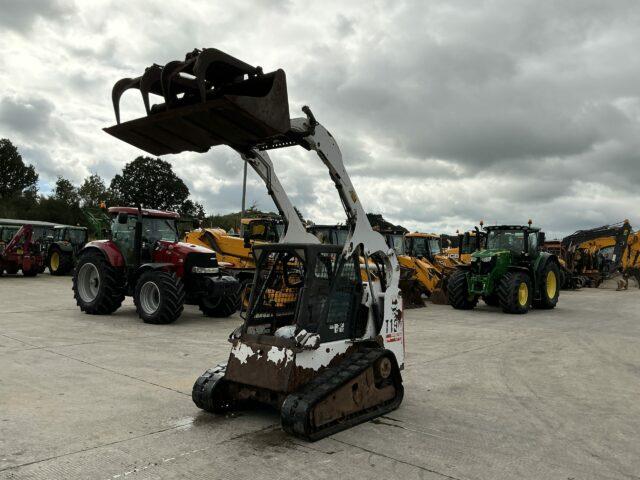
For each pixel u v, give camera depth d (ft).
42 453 12.37
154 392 17.61
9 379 18.86
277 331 14.55
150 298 32.91
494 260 43.04
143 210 35.86
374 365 15.61
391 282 17.37
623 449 13.46
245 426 14.40
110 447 12.79
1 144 240.32
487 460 12.51
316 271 14.71
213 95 12.75
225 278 34.68
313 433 13.35
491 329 33.99
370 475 11.48
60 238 75.36
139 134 13.28
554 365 23.43
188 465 11.80
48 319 33.27
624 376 21.52
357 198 15.93
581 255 79.25
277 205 16.74
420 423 15.11
